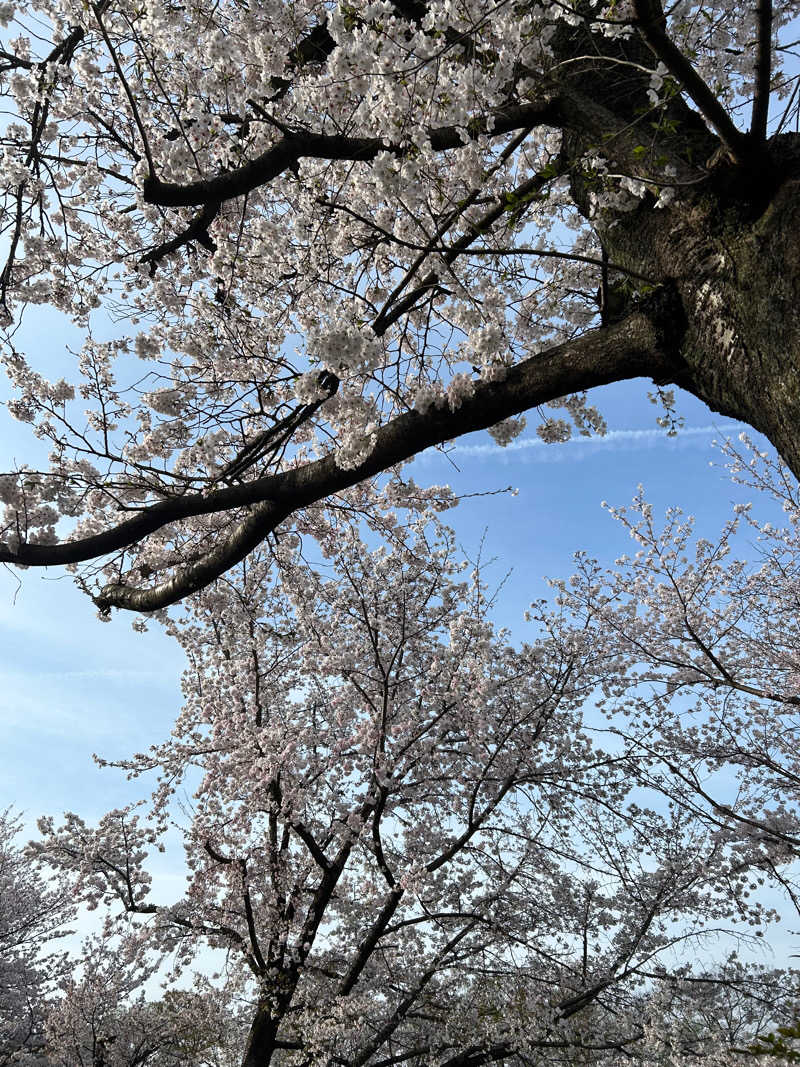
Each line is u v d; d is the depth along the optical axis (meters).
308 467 3.28
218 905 7.68
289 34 3.29
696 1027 6.87
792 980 7.03
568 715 7.79
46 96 4.12
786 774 6.53
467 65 2.72
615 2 2.34
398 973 7.53
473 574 7.54
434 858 7.54
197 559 4.16
